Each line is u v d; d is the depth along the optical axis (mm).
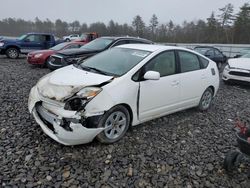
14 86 7109
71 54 8719
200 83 5387
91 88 3512
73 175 3051
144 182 3051
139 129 4457
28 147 3570
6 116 4664
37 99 3789
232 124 5207
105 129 3658
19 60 14461
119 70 4105
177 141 4164
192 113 5660
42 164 3211
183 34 59375
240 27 49688
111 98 3621
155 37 62469
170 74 4656
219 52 15727
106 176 3088
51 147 3598
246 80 8945
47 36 16109
